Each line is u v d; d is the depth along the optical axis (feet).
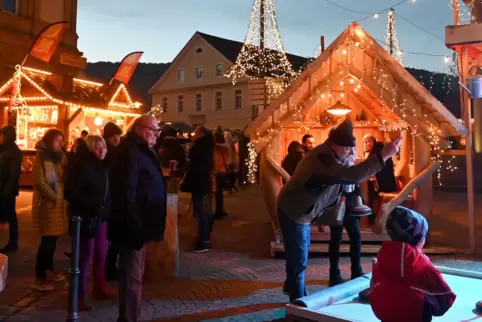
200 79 142.51
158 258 19.81
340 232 18.54
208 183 25.55
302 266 15.24
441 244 25.70
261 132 24.94
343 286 15.28
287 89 24.31
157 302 17.01
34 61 64.39
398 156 30.32
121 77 60.80
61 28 57.41
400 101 24.09
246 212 40.29
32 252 23.99
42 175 17.85
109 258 19.92
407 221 10.29
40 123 54.49
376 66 23.88
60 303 16.58
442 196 51.19
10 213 23.99
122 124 62.44
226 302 17.04
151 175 13.37
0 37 60.08
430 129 24.38
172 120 148.56
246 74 106.73
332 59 24.40
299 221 14.85
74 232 12.86
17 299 16.96
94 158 16.02
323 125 29.73
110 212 13.05
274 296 17.74
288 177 24.41
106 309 16.15
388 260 10.24
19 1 64.34
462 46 23.68
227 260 23.41
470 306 14.37
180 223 34.14
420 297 9.78
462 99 25.32
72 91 54.85
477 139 53.78
